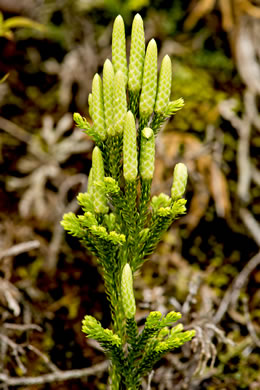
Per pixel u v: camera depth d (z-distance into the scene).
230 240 0.60
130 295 0.38
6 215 0.59
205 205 0.60
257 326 0.54
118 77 0.38
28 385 0.50
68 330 0.53
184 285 0.55
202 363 0.49
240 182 0.61
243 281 0.54
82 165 0.63
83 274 0.57
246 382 0.51
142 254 0.41
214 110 0.63
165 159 0.60
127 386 0.41
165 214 0.39
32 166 0.61
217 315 0.52
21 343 0.52
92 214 0.40
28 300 0.54
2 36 0.61
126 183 0.40
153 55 0.39
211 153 0.61
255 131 0.64
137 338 0.39
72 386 0.51
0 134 0.63
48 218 0.59
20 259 0.57
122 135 0.40
